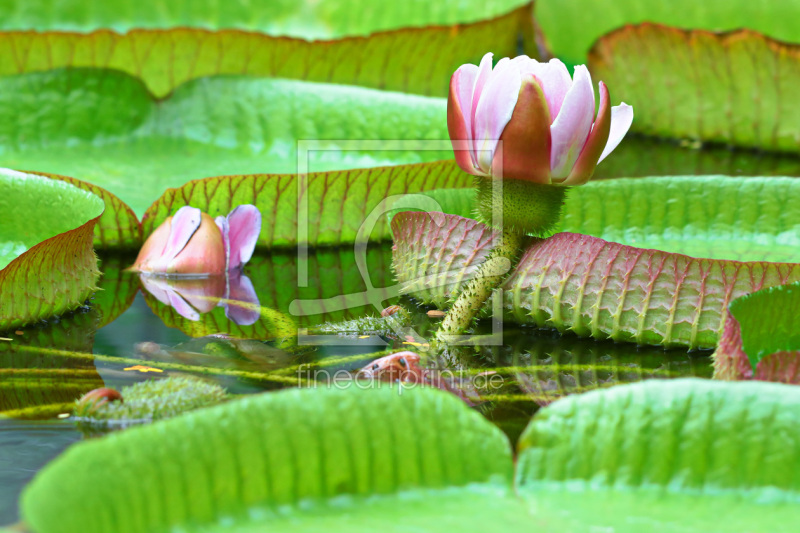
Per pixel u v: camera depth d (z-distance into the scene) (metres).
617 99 6.31
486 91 3.80
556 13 7.07
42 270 3.93
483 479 3.60
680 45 5.74
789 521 3.57
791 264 3.87
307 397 3.60
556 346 3.91
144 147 4.59
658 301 3.90
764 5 6.53
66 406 3.75
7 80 4.44
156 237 4.12
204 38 5.20
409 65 5.78
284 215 4.17
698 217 4.14
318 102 4.59
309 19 6.59
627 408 3.62
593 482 3.60
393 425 3.60
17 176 4.03
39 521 3.37
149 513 3.55
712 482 3.60
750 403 3.61
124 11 5.98
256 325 3.95
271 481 3.57
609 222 4.14
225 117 4.69
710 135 5.90
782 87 5.48
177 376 3.80
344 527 3.56
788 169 5.15
